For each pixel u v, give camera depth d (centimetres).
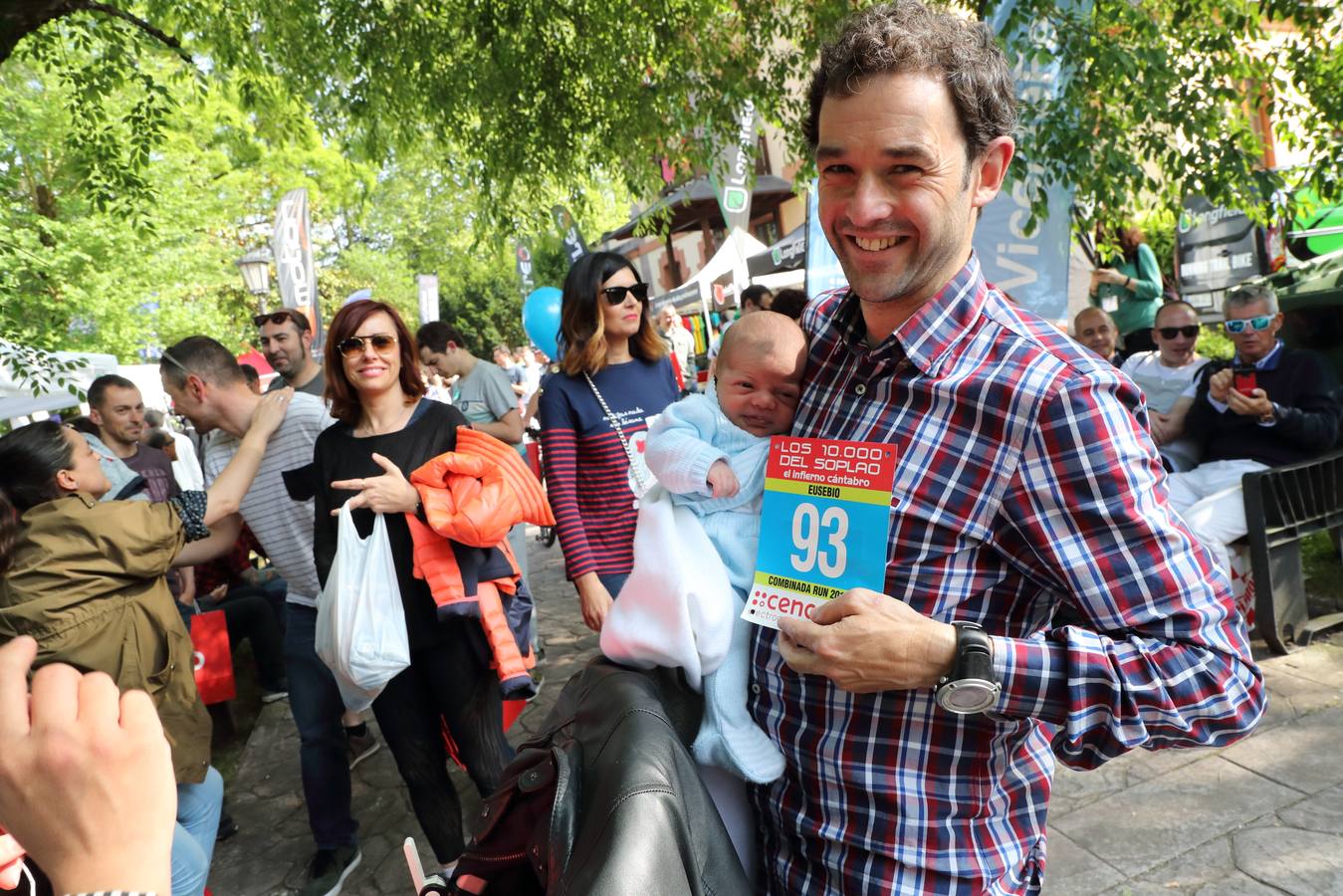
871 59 97
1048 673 93
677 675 124
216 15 583
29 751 59
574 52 637
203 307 1573
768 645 117
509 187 695
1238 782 297
